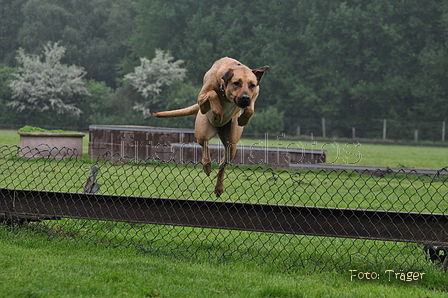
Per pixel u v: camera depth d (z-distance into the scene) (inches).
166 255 202.5
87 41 2508.6
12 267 169.6
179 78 1891.0
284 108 1974.7
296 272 189.9
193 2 2156.7
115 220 209.2
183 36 2169.0
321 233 193.8
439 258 196.2
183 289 158.7
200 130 217.5
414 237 189.8
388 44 1909.4
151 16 2185.0
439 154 1067.9
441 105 1840.6
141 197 206.5
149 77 1875.0
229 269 186.9
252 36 2076.8
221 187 220.2
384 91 1894.7
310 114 1968.5
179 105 1795.0
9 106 1873.8
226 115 204.4
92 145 591.8
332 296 158.6
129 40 2352.4
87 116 1941.4
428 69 1852.9
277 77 1974.7
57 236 219.9
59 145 577.6
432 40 1882.4
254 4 2068.2
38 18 2460.6
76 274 166.6
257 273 183.6
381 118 1926.7
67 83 1887.3
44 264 175.9
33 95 1850.4
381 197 371.6
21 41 2464.3
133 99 1934.1
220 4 2142.0
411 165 714.2
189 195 324.5
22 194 218.7
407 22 1909.4
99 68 2397.9
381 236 191.0
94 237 225.5
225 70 187.9
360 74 1946.4
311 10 1969.7
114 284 159.5
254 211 198.2
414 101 1915.6
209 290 159.5
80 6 2613.2
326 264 200.8
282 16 2038.6
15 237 213.2
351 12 1894.7
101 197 211.0
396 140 1697.8
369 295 161.5
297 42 2001.7
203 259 198.5
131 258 195.0
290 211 195.5
